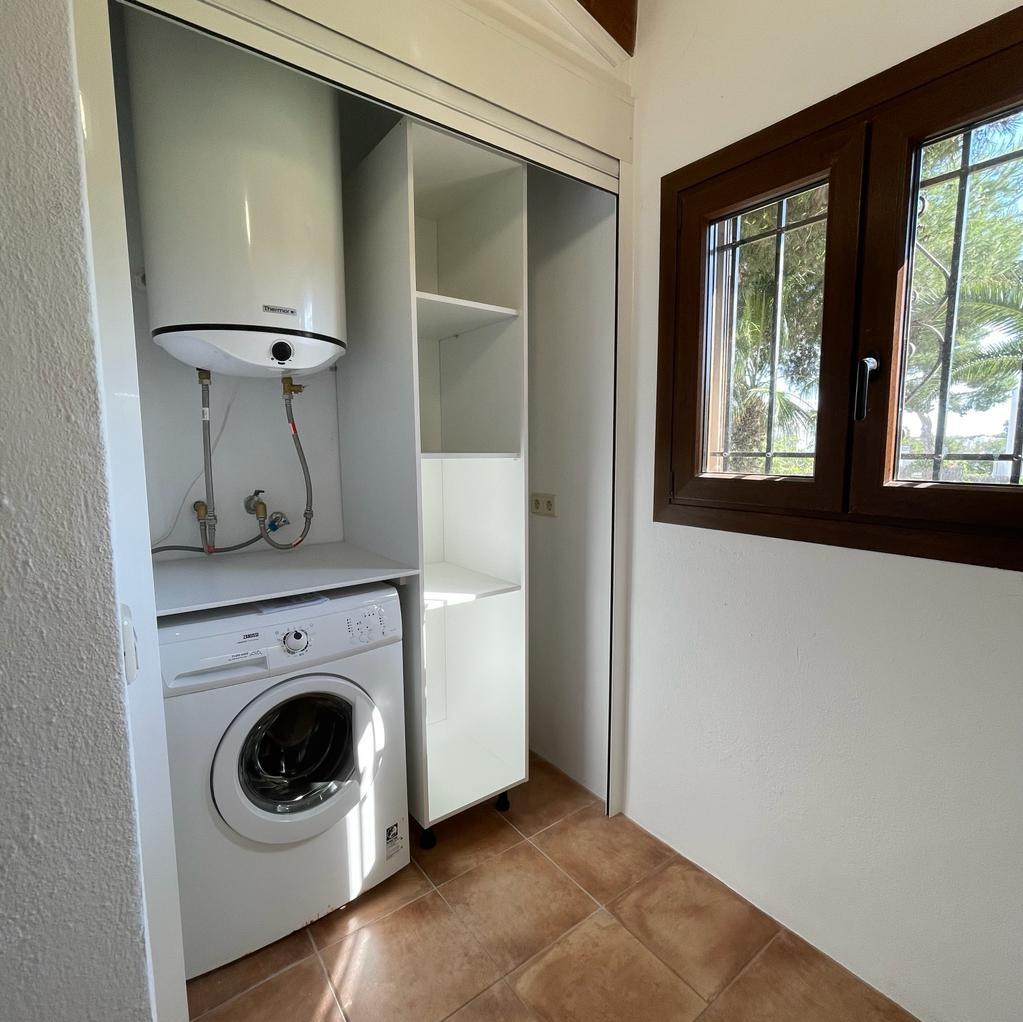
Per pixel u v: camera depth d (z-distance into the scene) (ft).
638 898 4.99
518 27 4.40
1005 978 3.45
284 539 6.10
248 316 4.16
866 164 3.65
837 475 3.94
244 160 4.04
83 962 1.35
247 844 4.25
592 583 6.13
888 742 3.87
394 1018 3.95
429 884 5.16
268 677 4.23
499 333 5.77
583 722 6.52
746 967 4.32
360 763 4.77
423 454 5.09
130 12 3.88
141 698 3.27
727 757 4.97
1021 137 3.14
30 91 1.15
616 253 5.33
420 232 6.49
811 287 4.15
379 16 3.70
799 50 3.94
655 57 4.98
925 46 3.34
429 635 7.20
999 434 3.34
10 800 1.24
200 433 5.48
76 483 1.25
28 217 1.17
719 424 4.86
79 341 1.23
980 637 3.39
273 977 4.25
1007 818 3.37
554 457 6.47
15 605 1.21
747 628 4.69
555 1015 3.98
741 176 4.37
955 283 3.44
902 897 3.89
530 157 4.61
